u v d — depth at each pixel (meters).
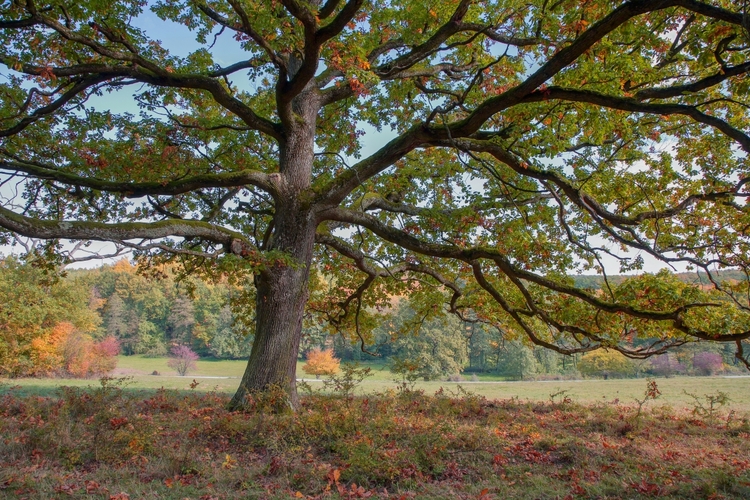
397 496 5.17
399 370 12.59
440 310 16.02
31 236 7.42
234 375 41.22
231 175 10.20
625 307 10.16
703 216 11.93
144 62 9.48
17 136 11.91
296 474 5.71
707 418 11.35
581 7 8.02
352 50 8.41
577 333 12.48
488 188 13.41
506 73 11.30
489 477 5.84
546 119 9.35
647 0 6.17
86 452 6.54
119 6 9.80
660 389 20.48
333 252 15.77
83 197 12.80
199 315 56.06
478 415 10.62
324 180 14.48
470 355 42.06
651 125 10.87
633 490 5.36
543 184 9.56
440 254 10.73
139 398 12.23
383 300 16.36
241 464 6.24
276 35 8.50
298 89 9.31
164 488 5.31
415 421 8.12
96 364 37.59
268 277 10.04
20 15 8.90
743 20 4.91
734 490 5.36
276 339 9.90
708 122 7.15
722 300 10.83
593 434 8.76
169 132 12.27
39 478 5.51
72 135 12.34
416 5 11.17
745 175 11.27
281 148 11.20
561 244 13.27
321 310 16.09
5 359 32.56
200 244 13.95
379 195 12.31
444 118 8.82
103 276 62.56
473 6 10.85
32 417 8.59
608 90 8.16
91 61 10.40
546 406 12.79
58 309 35.72
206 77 10.20
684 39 9.42
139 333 56.44
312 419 7.54
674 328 10.91
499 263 10.69
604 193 11.80
